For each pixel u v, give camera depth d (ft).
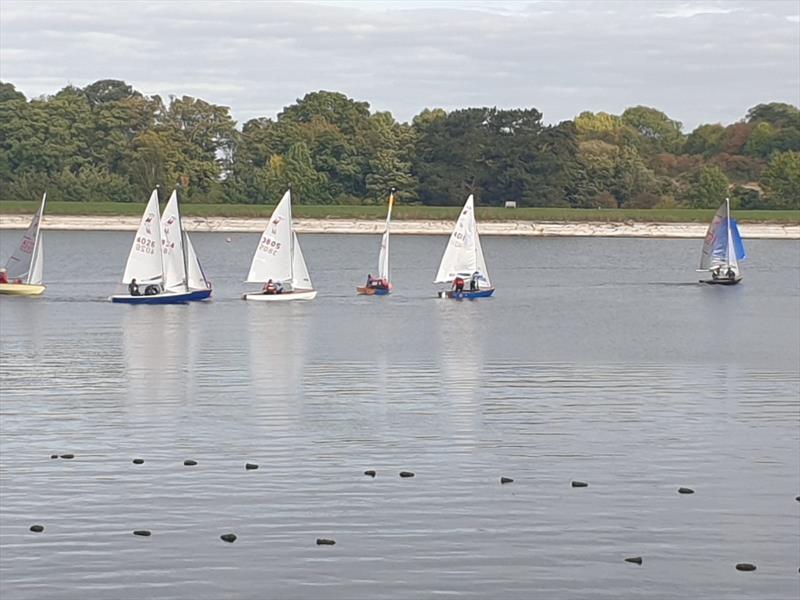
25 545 115.14
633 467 144.77
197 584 106.52
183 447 152.76
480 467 144.05
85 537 117.29
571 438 160.45
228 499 129.59
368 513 125.18
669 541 117.80
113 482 135.74
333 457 148.05
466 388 202.90
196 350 254.06
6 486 133.69
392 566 110.73
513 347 266.98
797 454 151.94
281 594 104.73
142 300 362.94
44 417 172.04
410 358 244.22
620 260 647.56
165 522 121.80
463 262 404.77
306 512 125.29
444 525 121.80
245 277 483.10
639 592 105.91
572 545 116.37
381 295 410.52
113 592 104.83
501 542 116.88
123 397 189.98
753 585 107.65
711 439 160.35
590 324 326.65
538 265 606.96
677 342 282.77
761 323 336.08
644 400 191.42
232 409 179.73
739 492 134.31
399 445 155.22
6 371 219.41
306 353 250.57
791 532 120.88
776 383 212.02
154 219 364.38
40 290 384.68
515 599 104.22
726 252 490.90
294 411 178.50
